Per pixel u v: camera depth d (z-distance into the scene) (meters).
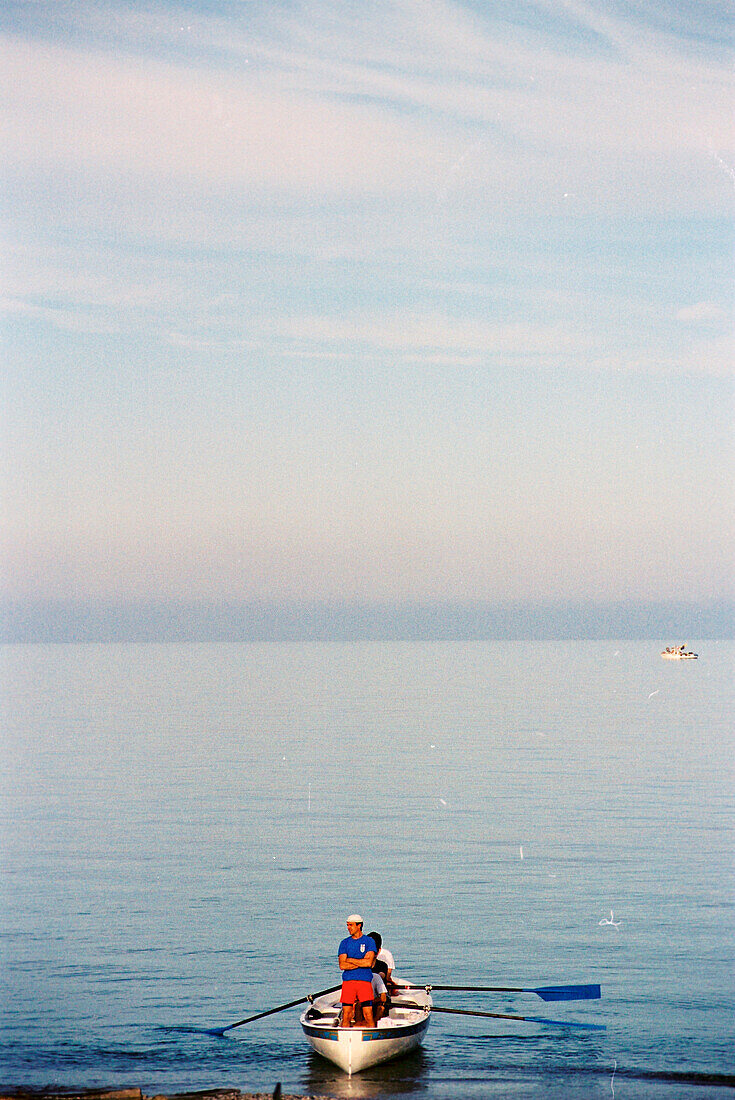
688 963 21.42
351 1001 16.78
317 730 73.00
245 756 58.31
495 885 28.41
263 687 126.75
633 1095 15.27
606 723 76.50
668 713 85.31
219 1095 14.97
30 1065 16.36
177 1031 17.97
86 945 22.83
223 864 31.31
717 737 66.25
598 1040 17.53
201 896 27.31
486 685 129.25
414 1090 15.52
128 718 82.94
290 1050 17.19
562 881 28.73
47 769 53.09
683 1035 17.70
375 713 87.81
